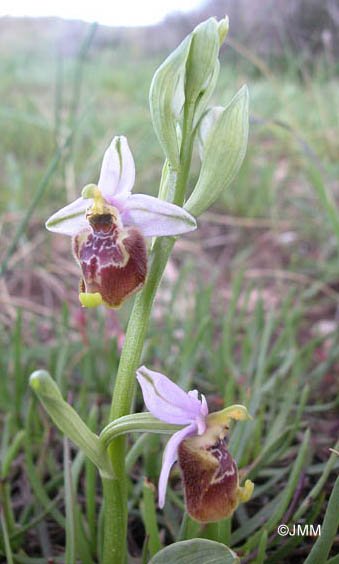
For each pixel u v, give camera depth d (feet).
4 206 0.71
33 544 0.30
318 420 0.39
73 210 0.25
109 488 0.24
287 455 0.34
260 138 0.93
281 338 0.42
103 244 0.24
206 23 0.23
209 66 0.23
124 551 0.24
